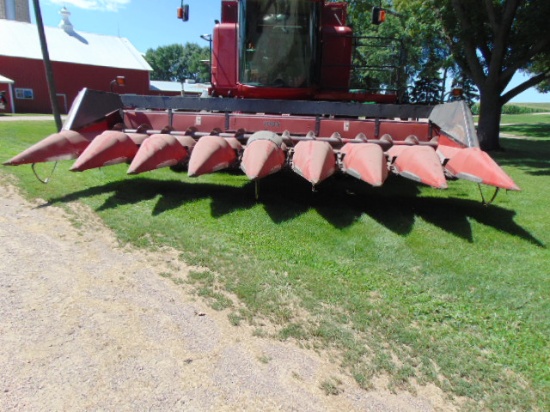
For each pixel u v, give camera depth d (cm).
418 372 295
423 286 409
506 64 1488
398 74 828
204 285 387
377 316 355
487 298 389
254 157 510
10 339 295
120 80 735
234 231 510
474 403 271
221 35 779
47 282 375
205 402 253
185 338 311
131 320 327
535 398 277
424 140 639
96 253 438
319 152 518
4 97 3083
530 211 632
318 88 773
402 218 574
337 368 293
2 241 450
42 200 583
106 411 241
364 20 1870
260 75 733
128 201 593
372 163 498
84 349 291
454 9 1472
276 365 291
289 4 715
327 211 589
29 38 3534
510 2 1362
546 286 408
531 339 334
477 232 538
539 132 2561
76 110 620
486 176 488
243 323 335
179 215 547
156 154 538
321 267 436
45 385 256
